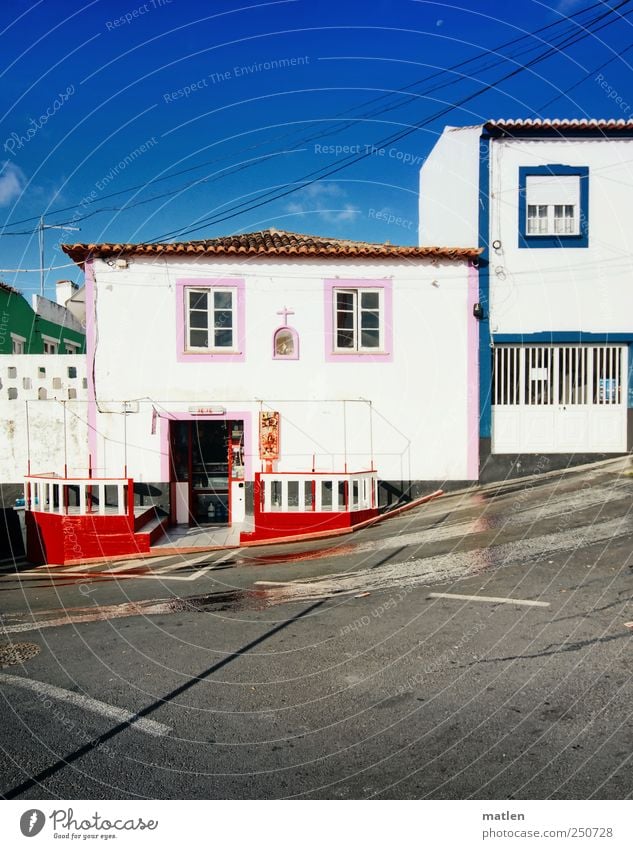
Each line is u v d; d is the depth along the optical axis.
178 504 12.94
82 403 12.52
